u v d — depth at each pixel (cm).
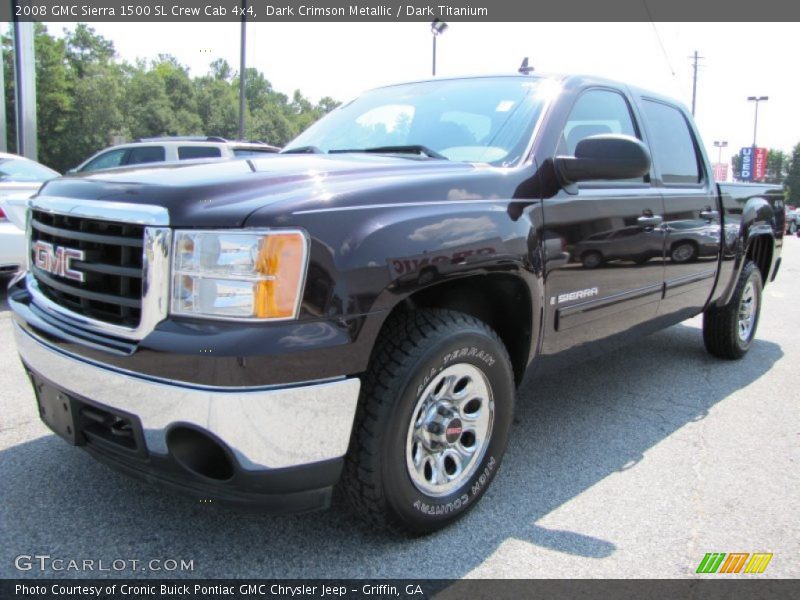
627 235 336
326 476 215
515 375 296
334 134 363
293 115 8456
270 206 203
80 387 220
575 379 464
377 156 296
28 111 1531
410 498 238
